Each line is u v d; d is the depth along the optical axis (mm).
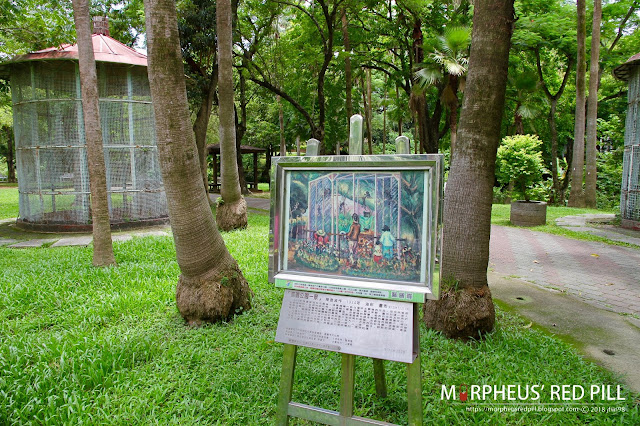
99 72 9617
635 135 10078
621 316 4320
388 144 31766
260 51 16891
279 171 2344
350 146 2277
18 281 4941
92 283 4945
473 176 3533
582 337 3746
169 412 2539
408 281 2102
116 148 9773
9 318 4027
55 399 2584
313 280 2225
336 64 16562
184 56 12688
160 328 3734
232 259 4113
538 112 15445
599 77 16688
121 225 9711
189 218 3713
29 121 9656
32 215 9953
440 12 14602
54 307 4203
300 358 3172
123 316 3939
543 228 9891
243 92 19922
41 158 9648
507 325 3951
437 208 2027
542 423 2467
